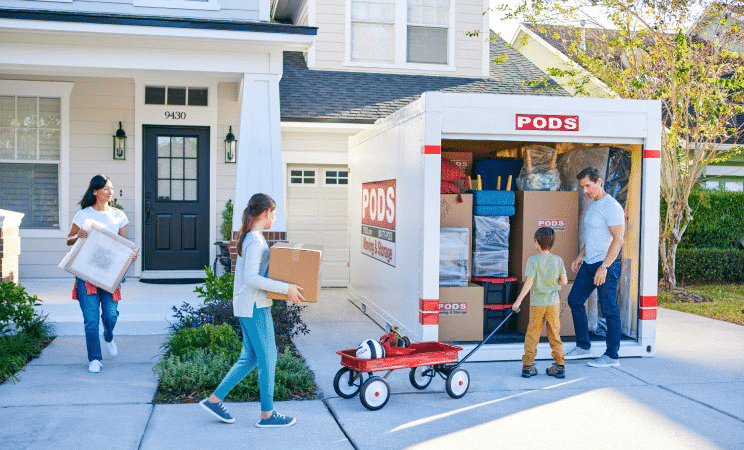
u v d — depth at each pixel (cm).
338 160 1163
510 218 780
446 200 724
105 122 1060
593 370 650
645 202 699
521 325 755
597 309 754
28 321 712
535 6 1129
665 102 1138
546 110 674
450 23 1351
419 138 664
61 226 1051
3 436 443
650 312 701
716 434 474
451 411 519
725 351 734
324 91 1211
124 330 764
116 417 487
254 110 821
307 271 446
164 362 591
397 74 1335
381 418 500
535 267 605
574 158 782
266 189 822
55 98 1048
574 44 1165
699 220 1355
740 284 1313
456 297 699
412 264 691
